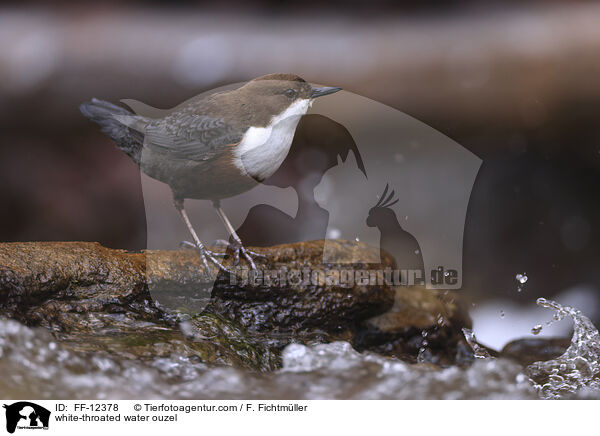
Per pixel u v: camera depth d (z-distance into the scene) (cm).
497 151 1351
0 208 1200
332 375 473
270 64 1836
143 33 1927
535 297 952
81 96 1496
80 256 547
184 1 2205
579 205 1198
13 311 481
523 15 2119
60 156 1286
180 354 481
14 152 1290
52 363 429
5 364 418
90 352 455
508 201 1220
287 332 585
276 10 2319
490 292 958
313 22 2261
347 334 618
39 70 1552
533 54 1728
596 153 1315
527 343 757
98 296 531
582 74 1600
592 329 685
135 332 504
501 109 1488
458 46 1897
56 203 1214
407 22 2256
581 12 2084
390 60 1842
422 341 658
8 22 1880
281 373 477
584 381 590
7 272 495
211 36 1995
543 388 568
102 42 1767
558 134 1402
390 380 467
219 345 517
